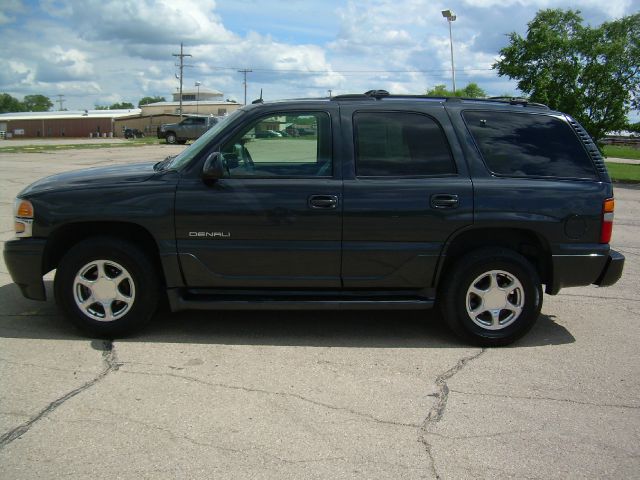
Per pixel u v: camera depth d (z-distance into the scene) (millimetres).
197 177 4641
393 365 4430
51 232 4633
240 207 4590
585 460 3203
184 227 4609
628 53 21906
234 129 4688
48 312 5363
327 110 4734
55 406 3637
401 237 4664
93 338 4785
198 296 4805
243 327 5168
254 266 4691
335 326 5273
